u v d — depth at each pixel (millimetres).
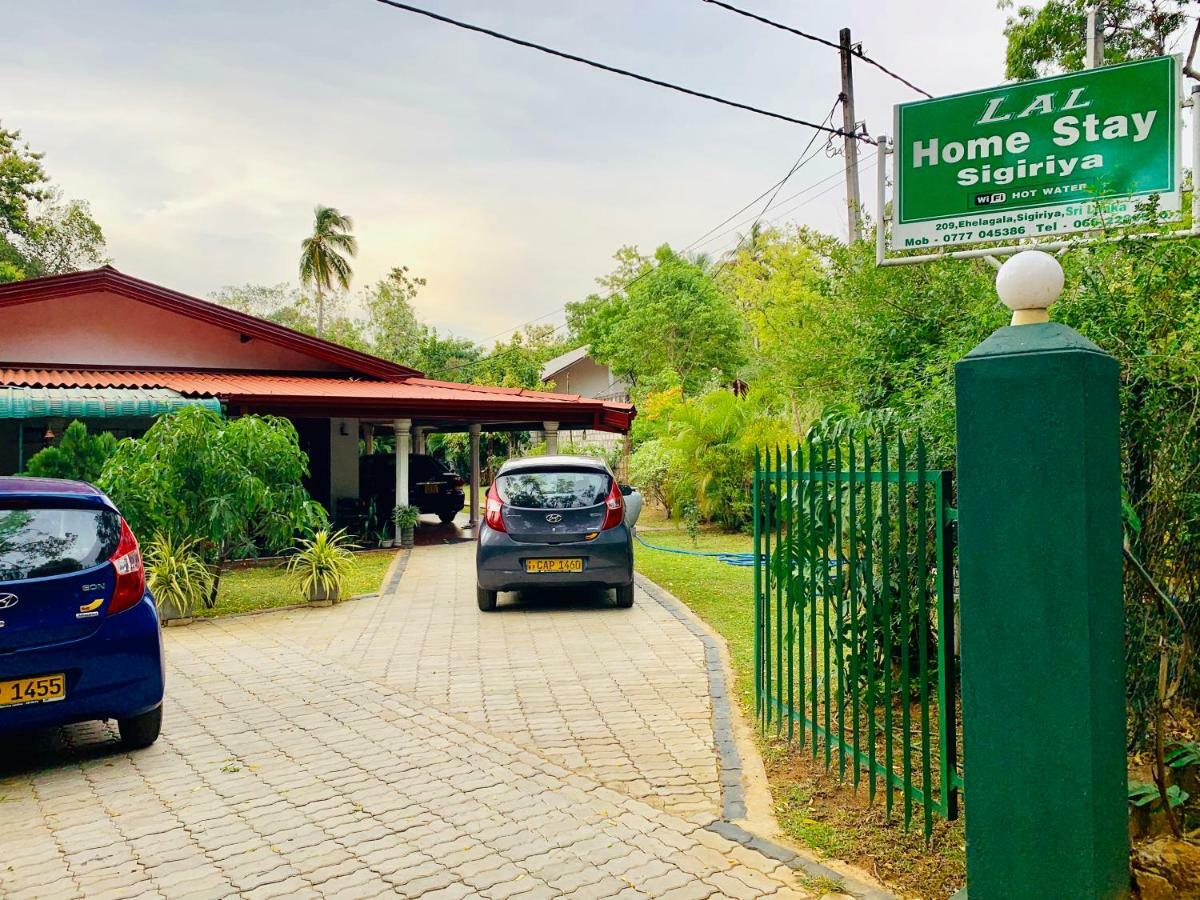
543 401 16078
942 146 6586
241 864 3512
